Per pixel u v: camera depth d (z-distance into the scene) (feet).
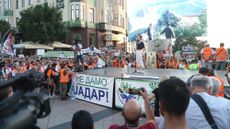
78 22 150.92
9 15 184.03
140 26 108.06
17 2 182.19
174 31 102.06
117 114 34.99
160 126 9.55
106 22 165.07
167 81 7.28
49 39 131.03
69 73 46.06
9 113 3.76
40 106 4.62
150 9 105.81
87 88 42.91
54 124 30.73
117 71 52.85
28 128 4.00
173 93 6.97
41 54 105.19
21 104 4.08
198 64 59.21
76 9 152.05
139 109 11.49
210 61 51.42
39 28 129.80
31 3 171.12
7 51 76.79
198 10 98.27
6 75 45.78
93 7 160.76
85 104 41.22
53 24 131.85
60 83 45.42
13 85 4.53
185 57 82.07
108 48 143.84
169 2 102.17
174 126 7.04
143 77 36.45
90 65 73.41
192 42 115.75
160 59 67.21
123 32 183.52
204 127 8.94
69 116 34.06
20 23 135.33
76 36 153.17
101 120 32.37
